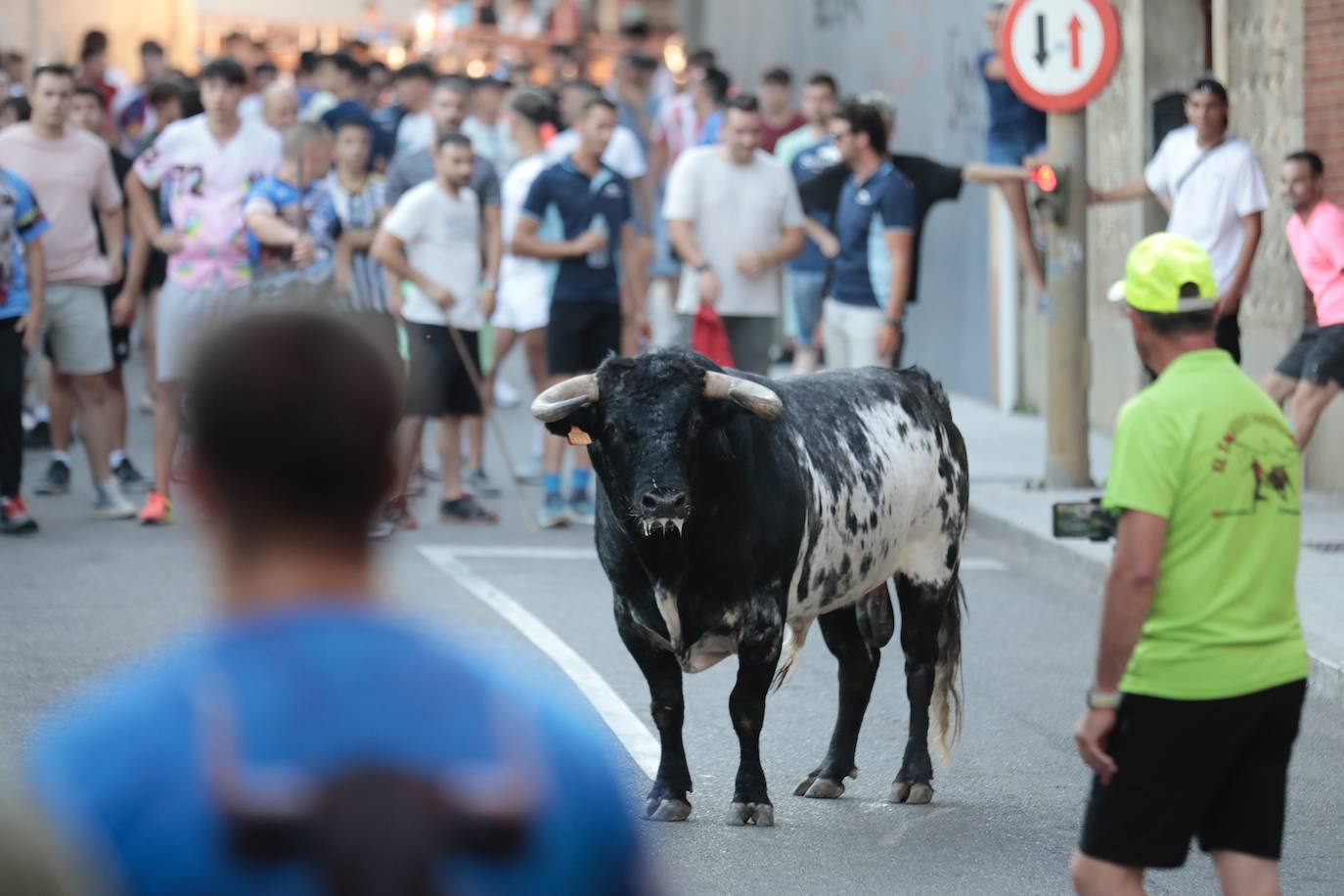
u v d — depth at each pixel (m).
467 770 3.87
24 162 22.70
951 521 13.64
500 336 27.34
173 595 18.80
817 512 12.33
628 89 36.78
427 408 22.97
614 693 15.36
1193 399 8.56
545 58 68.62
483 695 3.98
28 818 3.53
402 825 3.79
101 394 23.20
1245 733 8.51
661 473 11.09
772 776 13.48
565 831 3.94
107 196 23.36
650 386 11.30
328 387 4.20
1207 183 22.69
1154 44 27.59
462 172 23.27
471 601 18.98
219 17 75.06
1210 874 11.31
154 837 3.76
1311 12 23.86
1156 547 8.41
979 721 15.09
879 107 23.02
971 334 33.50
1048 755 14.12
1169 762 8.48
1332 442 24.00
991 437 29.14
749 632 11.99
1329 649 16.19
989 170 23.81
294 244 22.30
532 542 22.64
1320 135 23.88
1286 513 8.62
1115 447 8.61
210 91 22.48
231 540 4.21
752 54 47.66
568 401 11.44
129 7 62.34
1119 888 8.64
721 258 23.55
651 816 12.23
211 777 3.78
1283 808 8.68
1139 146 27.80
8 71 40.16
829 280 23.78
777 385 12.64
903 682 16.44
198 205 22.58
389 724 3.87
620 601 12.14
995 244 31.95
